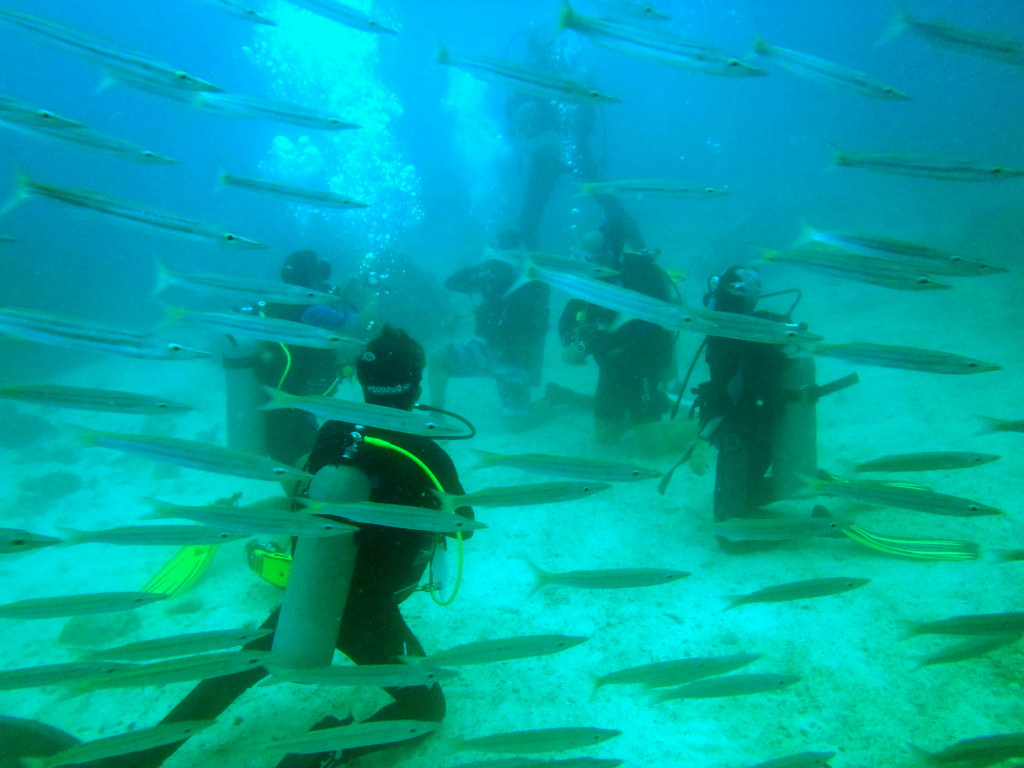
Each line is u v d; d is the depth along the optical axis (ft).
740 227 59.36
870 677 10.16
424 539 8.37
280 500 10.14
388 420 7.38
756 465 14.96
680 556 14.52
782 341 8.55
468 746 7.25
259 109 11.28
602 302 8.84
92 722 10.59
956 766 7.02
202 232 9.92
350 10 11.29
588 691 10.55
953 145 110.22
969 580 12.05
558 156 39.70
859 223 58.39
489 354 23.97
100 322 8.38
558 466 8.05
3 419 28.73
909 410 20.63
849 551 13.71
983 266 8.86
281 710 10.38
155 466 23.63
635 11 11.34
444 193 94.53
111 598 7.86
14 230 88.84
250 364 16.53
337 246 65.00
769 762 6.88
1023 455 16.38
